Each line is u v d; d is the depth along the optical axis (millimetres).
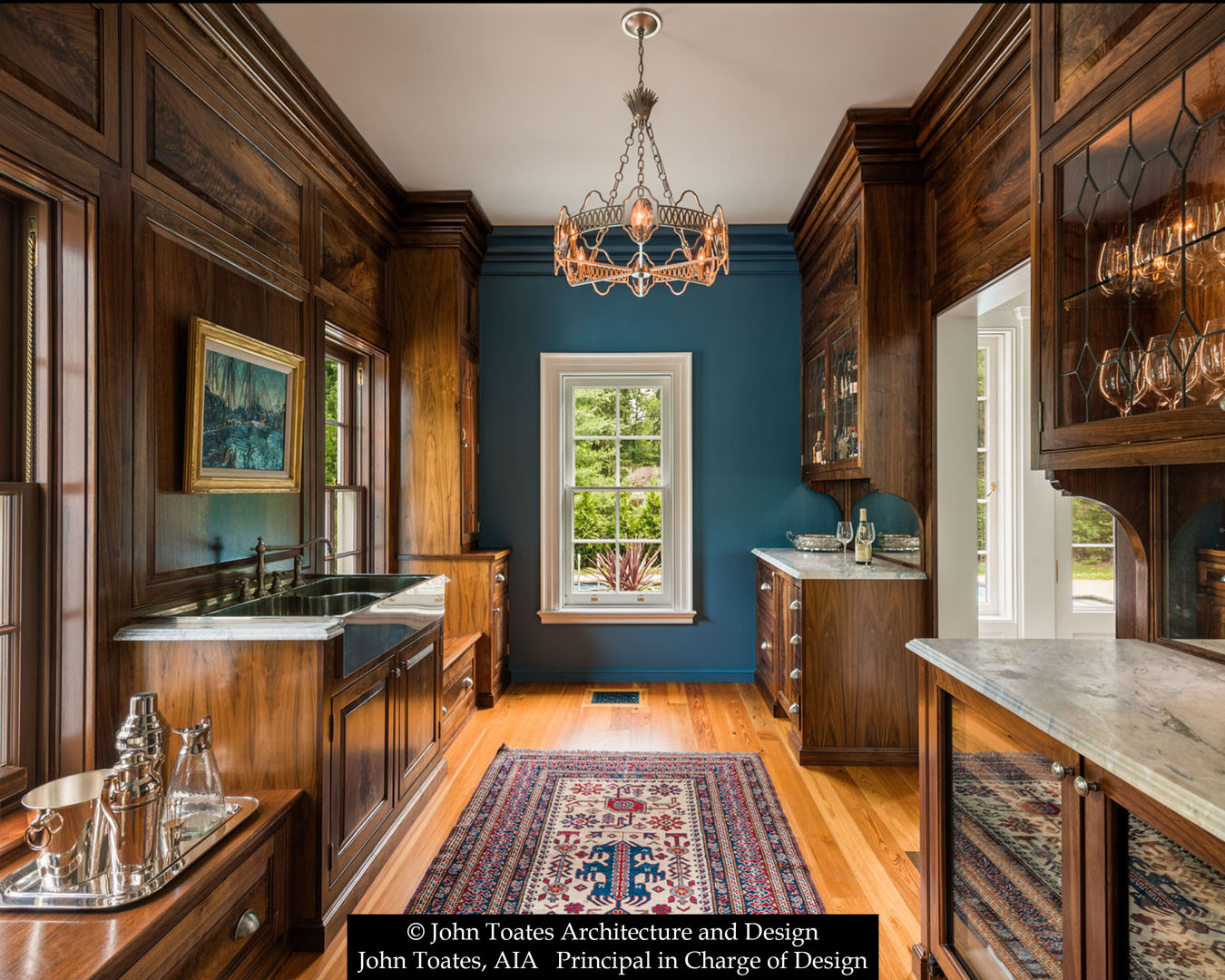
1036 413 1604
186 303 2068
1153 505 1651
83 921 1296
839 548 3980
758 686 4238
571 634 4375
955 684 1526
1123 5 1301
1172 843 951
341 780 1962
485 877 2164
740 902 2020
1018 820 1307
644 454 4480
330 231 3074
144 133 1892
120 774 1409
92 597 1712
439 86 2666
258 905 1678
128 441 1832
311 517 2852
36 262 1696
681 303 4359
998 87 2297
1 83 1457
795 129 3025
